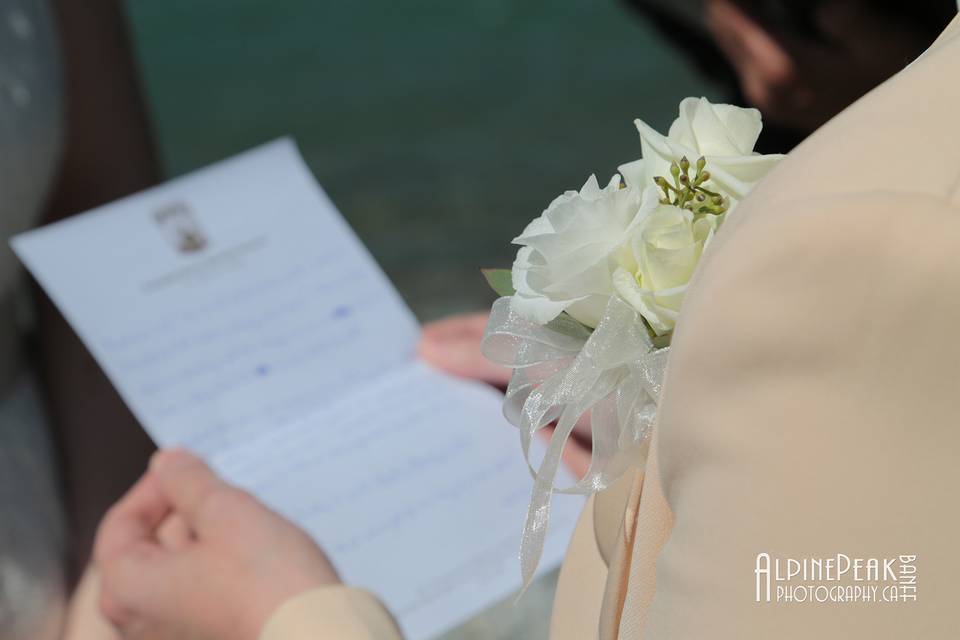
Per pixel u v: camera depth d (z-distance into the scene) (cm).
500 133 362
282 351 121
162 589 102
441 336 123
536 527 82
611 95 376
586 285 81
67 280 119
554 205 82
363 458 117
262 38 412
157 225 122
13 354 129
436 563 112
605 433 82
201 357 120
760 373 69
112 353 118
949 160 66
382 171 347
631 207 81
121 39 135
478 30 415
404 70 395
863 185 67
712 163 80
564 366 85
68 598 129
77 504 130
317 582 100
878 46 145
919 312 64
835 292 66
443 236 314
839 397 67
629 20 409
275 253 123
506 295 86
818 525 67
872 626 67
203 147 361
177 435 118
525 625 204
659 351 81
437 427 119
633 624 79
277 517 104
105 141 133
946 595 66
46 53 128
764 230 68
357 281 124
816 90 149
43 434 131
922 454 66
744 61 152
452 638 203
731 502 70
